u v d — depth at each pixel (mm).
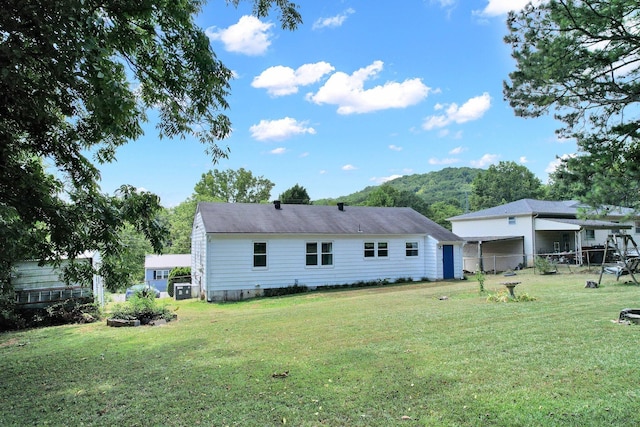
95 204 5082
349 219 20422
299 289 17172
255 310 12438
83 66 3279
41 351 7469
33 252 4980
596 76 6027
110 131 4297
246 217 17938
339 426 3582
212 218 17031
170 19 4383
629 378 4398
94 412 4172
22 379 5551
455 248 21109
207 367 5555
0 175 4645
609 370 4676
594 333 6465
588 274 18234
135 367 5789
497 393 4137
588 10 5527
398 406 3939
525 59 6293
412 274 20281
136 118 5230
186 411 4055
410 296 12969
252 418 3812
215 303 15305
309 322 8812
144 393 4645
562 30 5883
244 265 16453
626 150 6215
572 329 6812
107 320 10312
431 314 8906
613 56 5770
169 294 22469
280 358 5836
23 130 4785
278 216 18844
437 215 53750
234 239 16328
